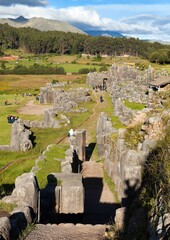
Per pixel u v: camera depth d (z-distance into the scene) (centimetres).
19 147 3984
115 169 2398
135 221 1292
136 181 1689
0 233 1198
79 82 11238
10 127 5472
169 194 1211
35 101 8444
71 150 2750
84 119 5488
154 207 1258
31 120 5647
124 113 3894
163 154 1520
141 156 1764
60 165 2439
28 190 1503
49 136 4544
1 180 2994
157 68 10200
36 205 1542
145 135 2175
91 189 2403
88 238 1339
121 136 2405
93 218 1870
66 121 5178
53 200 1766
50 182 1916
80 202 1778
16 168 3338
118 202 2103
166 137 1761
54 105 7075
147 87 6091
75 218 1764
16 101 8406
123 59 19525
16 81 13450
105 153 3006
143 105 4331
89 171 2842
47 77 14275
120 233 1341
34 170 2334
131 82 7231
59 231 1392
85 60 19325
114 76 9262
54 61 19475
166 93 4194
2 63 17175
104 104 6881
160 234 1043
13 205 1462
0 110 7144
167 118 2073
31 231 1378
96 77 9875
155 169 1508
